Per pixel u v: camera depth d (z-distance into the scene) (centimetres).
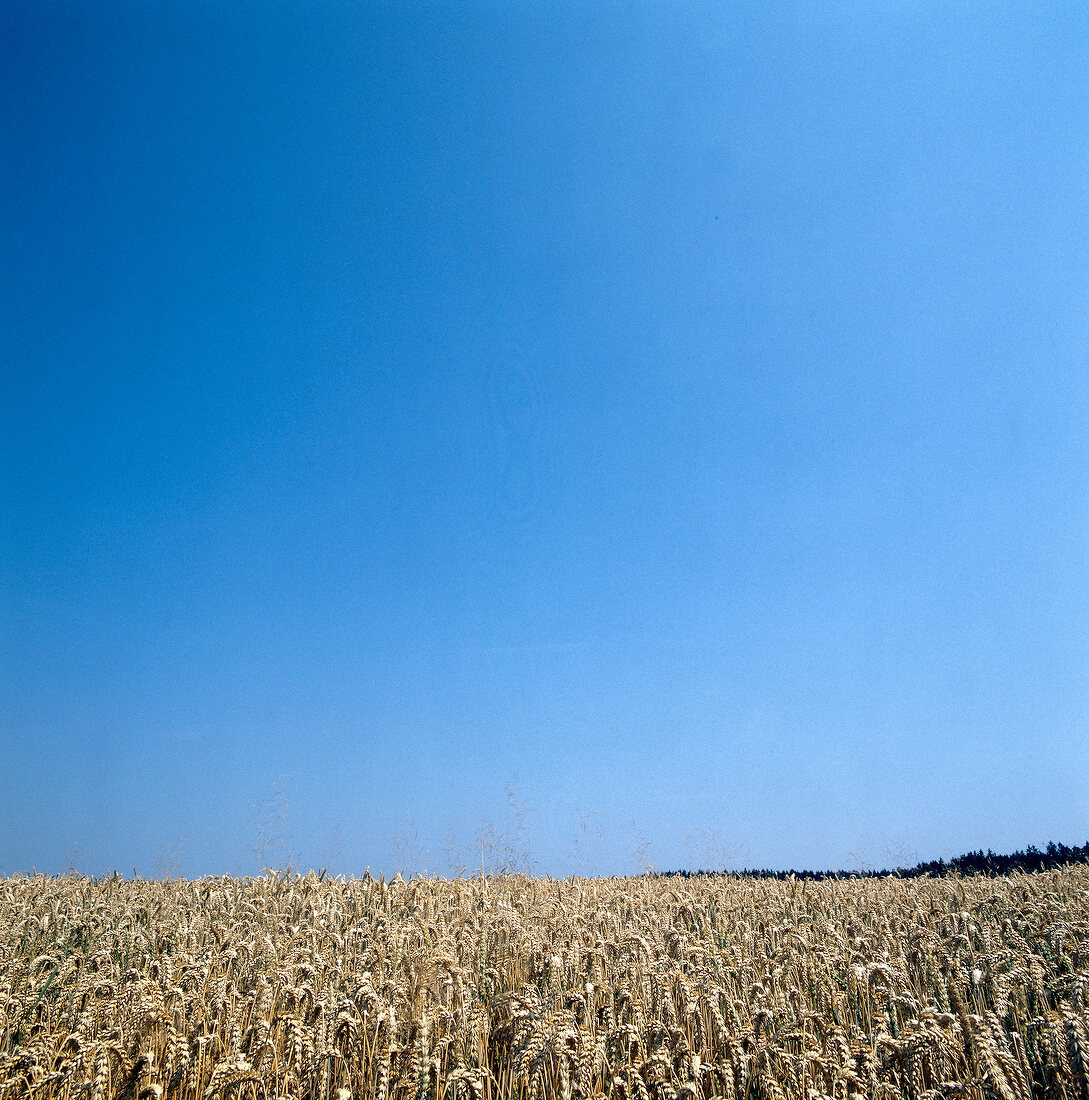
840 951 824
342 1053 518
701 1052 543
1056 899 1081
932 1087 500
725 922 1045
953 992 673
